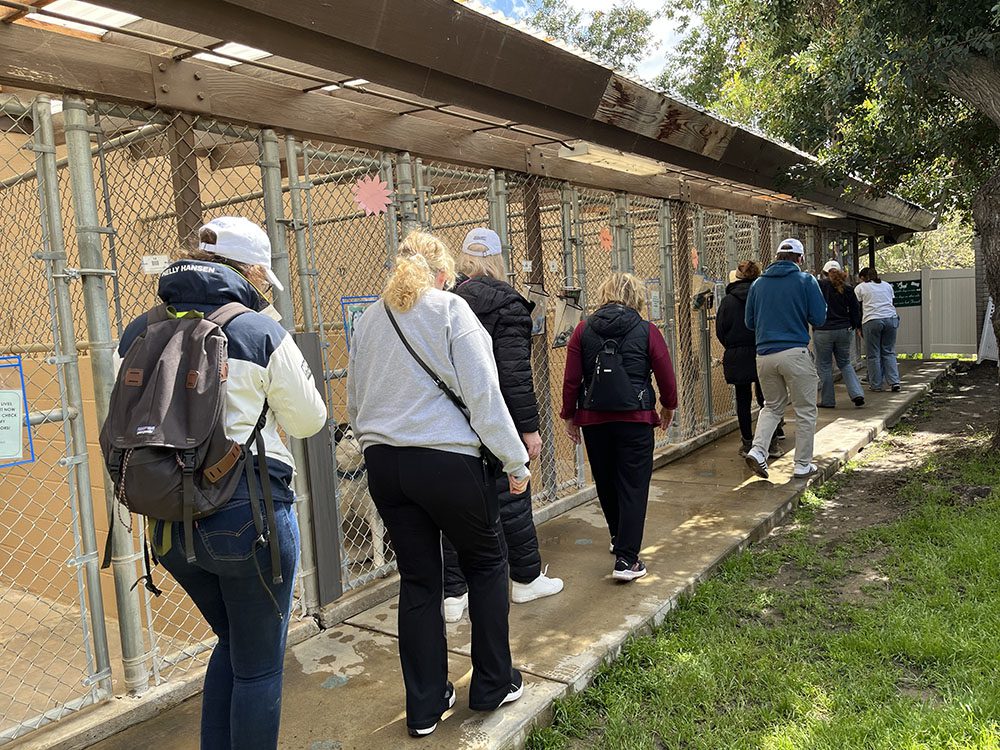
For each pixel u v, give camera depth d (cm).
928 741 257
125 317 382
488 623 270
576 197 559
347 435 404
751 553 450
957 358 1382
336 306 466
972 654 312
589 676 307
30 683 365
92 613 291
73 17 266
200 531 192
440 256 282
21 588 515
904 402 906
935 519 478
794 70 912
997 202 572
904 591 383
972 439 696
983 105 574
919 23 575
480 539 264
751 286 620
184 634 425
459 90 374
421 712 263
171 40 290
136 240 388
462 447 254
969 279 1338
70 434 284
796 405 586
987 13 541
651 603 369
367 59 322
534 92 413
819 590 396
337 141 375
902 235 1471
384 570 405
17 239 450
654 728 278
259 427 202
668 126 549
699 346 762
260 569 199
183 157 310
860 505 542
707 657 324
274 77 352
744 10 923
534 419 319
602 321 397
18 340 459
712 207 772
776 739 263
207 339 194
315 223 441
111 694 296
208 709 223
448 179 524
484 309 313
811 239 1081
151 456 183
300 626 351
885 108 745
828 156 845
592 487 580
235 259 218
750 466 570
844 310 874
